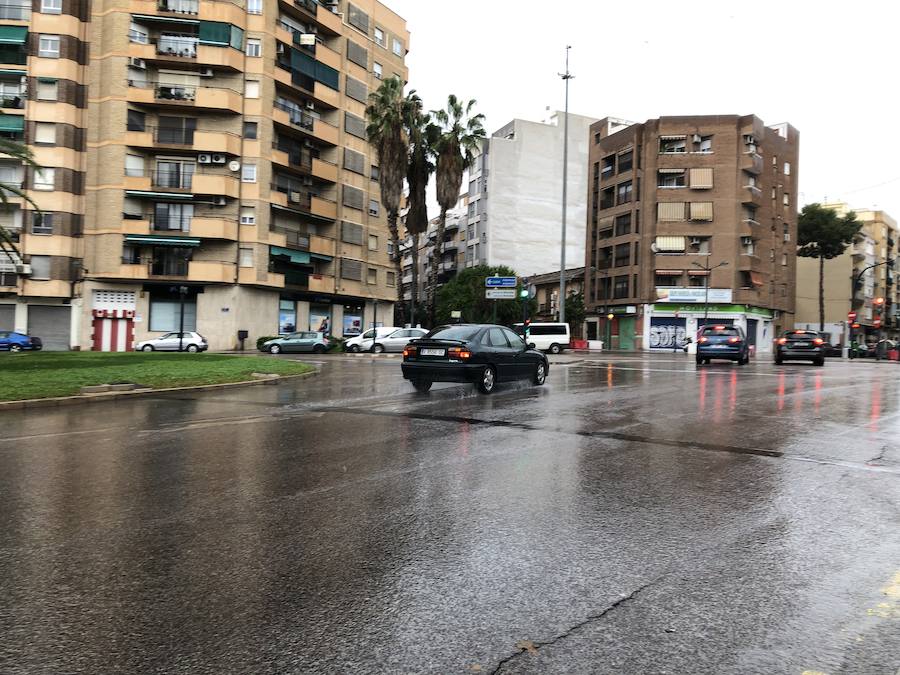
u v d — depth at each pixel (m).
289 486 5.01
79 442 6.88
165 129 38.25
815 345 25.22
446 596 2.99
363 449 6.51
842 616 2.80
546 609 2.86
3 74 37.41
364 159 48.44
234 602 2.92
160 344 34.75
